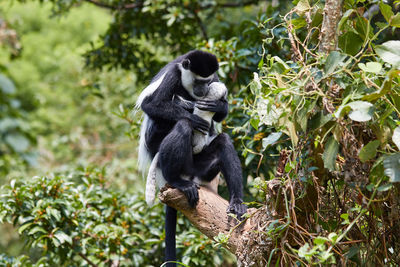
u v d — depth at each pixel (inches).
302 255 162.4
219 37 432.1
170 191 238.2
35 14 963.3
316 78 183.9
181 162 258.2
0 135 410.3
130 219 350.6
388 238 191.9
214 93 274.7
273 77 189.6
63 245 319.6
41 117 730.8
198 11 486.0
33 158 439.2
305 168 189.6
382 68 179.9
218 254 334.6
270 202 198.4
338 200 198.8
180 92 299.6
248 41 352.8
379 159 167.8
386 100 170.1
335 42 189.9
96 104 584.7
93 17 959.6
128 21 490.9
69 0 521.7
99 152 595.2
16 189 316.2
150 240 336.2
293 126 189.3
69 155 622.5
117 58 497.7
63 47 869.2
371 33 198.1
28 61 903.1
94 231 321.4
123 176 523.8
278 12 326.0
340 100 181.9
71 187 346.9
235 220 226.1
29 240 321.7
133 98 550.0
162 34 485.1
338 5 189.3
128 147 586.6
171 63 307.0
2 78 397.4
